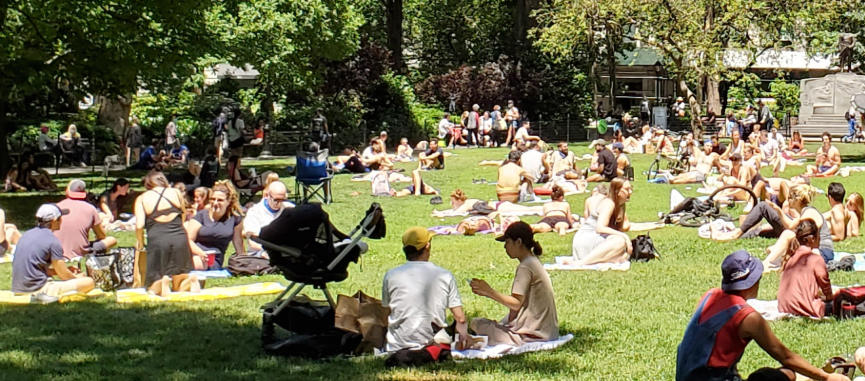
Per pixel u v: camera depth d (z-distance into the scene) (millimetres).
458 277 13219
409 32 60938
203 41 25703
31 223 19750
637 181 27578
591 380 8195
